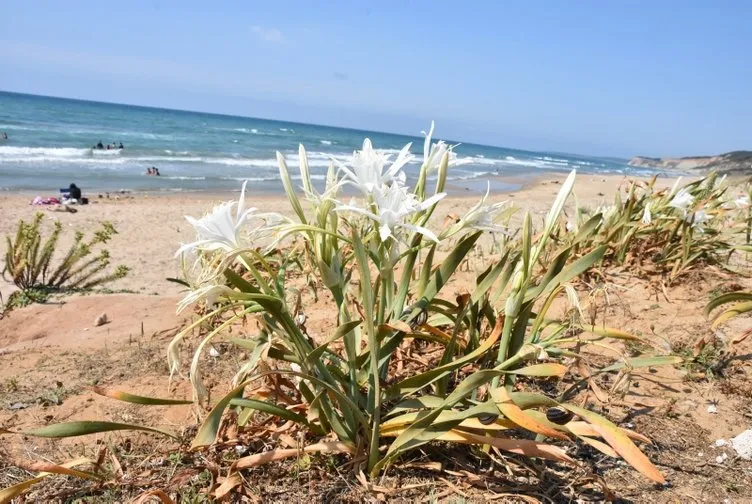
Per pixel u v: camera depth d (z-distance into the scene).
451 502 1.75
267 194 17.78
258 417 2.19
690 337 2.96
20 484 1.58
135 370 2.77
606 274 3.92
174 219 11.64
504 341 1.92
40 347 3.27
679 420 2.27
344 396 1.72
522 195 20.00
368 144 1.73
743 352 2.81
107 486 1.84
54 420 2.28
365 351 1.96
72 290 5.51
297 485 1.83
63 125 42.88
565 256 1.96
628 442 1.42
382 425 1.84
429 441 1.87
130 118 64.75
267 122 131.38
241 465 1.77
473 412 1.62
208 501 1.73
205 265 1.81
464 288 3.82
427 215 1.90
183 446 1.97
